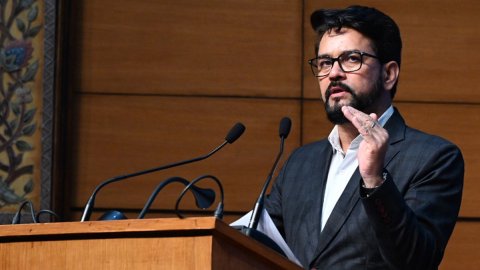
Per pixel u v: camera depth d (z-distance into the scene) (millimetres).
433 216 6359
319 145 7250
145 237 4746
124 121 11383
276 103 11469
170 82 11461
